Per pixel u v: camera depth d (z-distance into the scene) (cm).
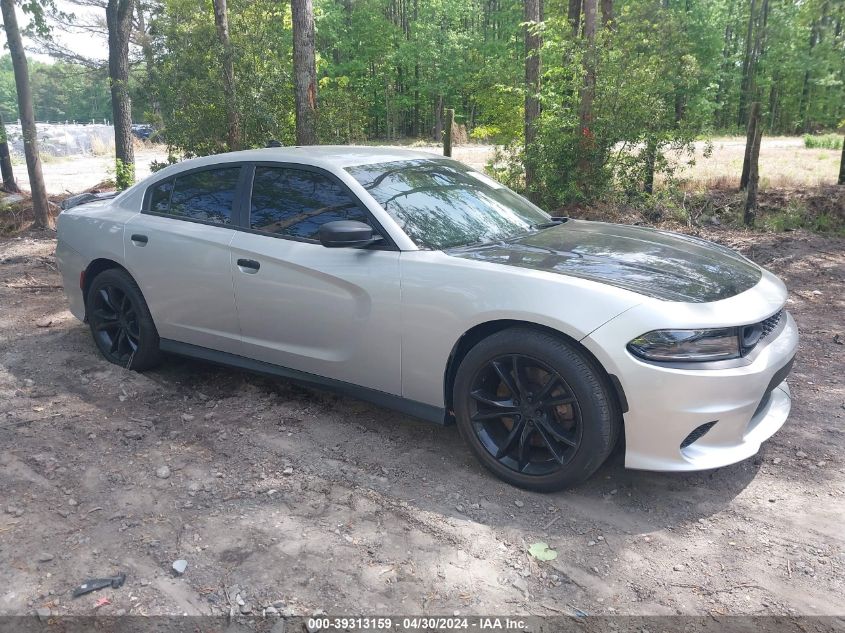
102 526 277
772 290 321
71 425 371
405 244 329
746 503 299
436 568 253
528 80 1091
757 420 313
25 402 400
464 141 2977
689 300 281
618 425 287
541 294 286
